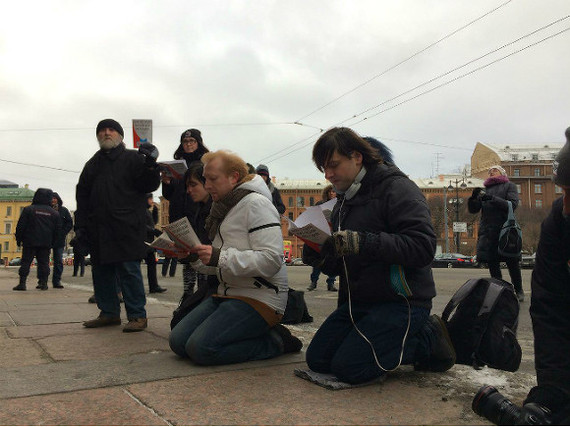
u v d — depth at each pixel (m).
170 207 4.52
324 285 9.88
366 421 1.90
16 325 4.25
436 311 5.68
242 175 2.94
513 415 1.70
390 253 2.27
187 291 4.66
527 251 48.00
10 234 81.94
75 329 4.03
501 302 2.44
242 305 2.84
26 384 2.39
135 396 2.21
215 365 2.79
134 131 6.90
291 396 2.21
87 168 4.11
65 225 9.19
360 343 2.36
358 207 2.54
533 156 74.19
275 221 2.82
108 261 3.92
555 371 1.76
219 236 3.00
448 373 2.65
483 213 5.95
